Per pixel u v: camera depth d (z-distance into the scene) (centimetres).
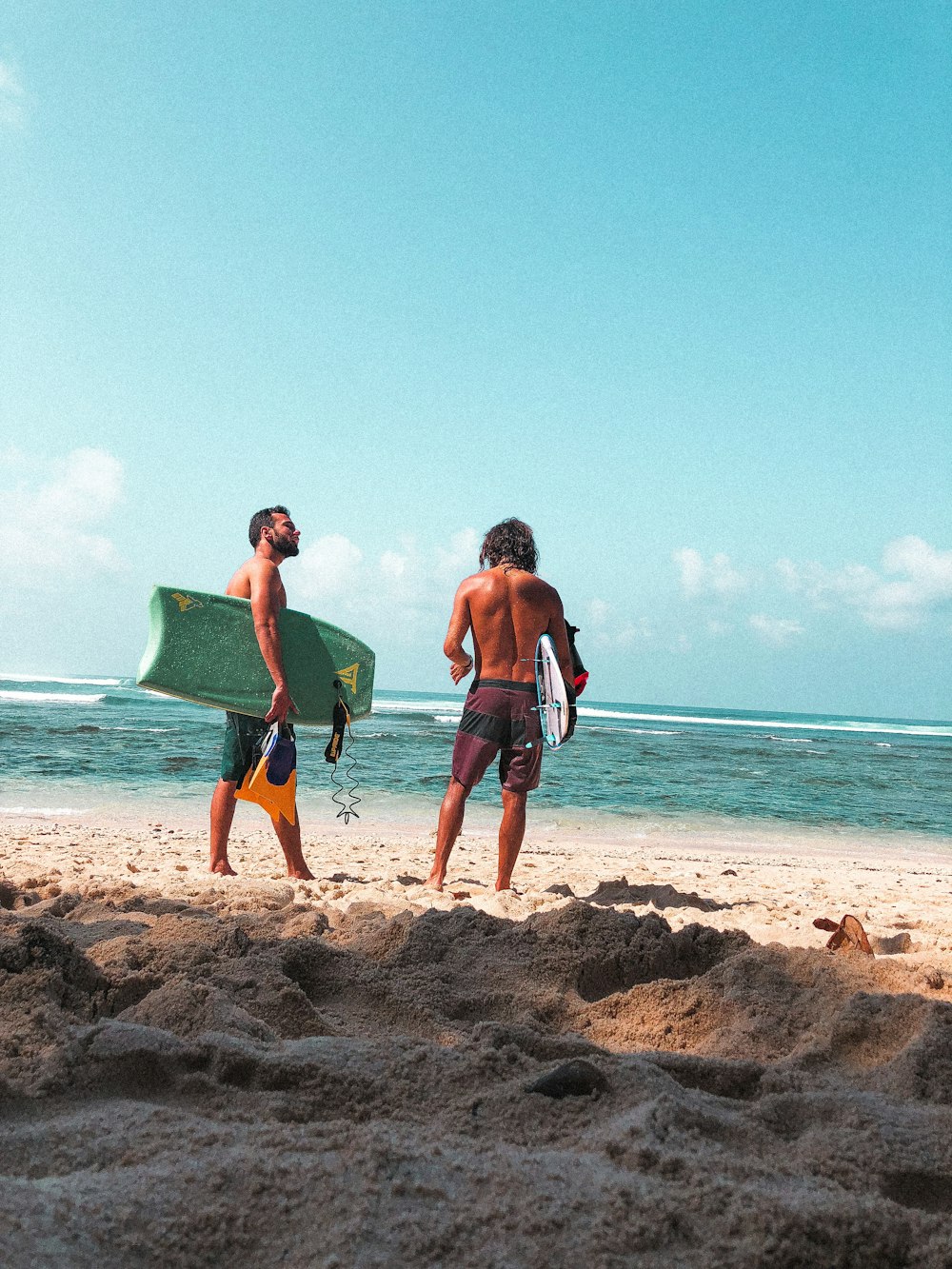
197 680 554
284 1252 123
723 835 1023
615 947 305
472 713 511
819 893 590
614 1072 183
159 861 607
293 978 267
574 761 1966
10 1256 113
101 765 1352
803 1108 177
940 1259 128
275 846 755
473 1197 136
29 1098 167
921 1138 166
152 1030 189
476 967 291
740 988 262
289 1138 150
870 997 238
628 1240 125
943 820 1258
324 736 2264
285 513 593
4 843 681
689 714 11494
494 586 517
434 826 954
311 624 605
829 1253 126
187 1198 131
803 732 5550
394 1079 183
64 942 235
